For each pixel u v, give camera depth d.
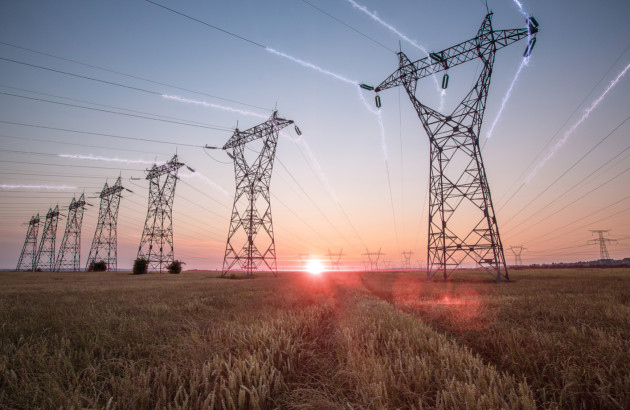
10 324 9.13
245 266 49.66
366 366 5.12
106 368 5.55
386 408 3.78
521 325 9.24
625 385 4.07
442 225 33.66
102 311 12.09
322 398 4.34
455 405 3.57
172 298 18.02
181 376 4.97
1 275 57.22
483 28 28.64
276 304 15.05
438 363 5.30
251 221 50.94
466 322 10.20
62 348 6.15
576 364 5.25
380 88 34.06
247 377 4.57
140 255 69.62
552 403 3.89
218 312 12.59
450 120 33.47
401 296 19.19
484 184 32.03
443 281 33.00
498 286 25.05
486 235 31.56
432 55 30.39
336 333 8.23
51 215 103.94
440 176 34.22
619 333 6.95
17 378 4.87
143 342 7.34
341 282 35.94
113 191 85.50
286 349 6.25
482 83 30.91
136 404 4.06
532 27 26.25
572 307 12.20
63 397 4.03
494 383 4.17
